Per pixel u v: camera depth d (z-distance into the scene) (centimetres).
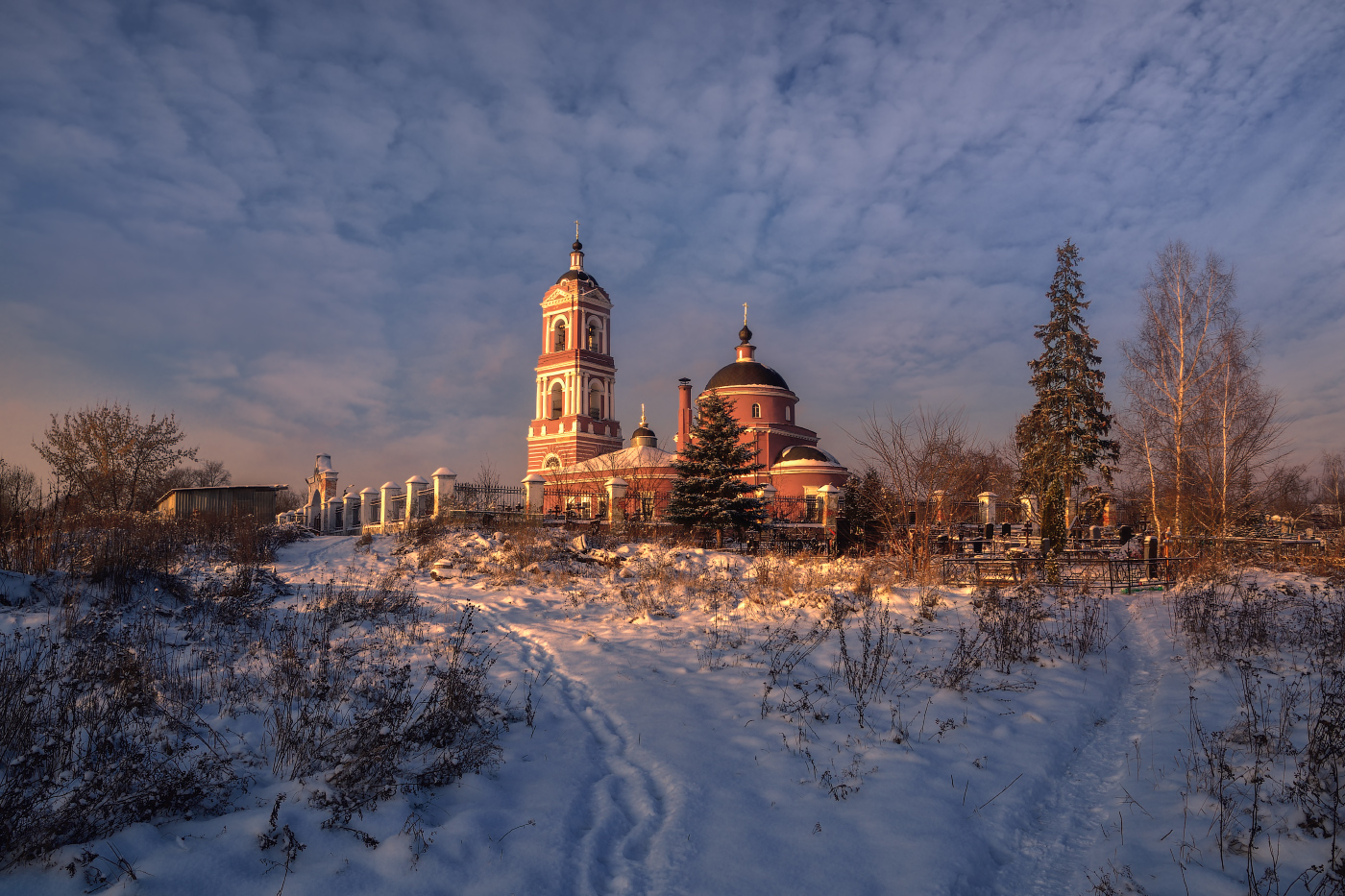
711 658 981
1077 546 2353
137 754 514
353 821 490
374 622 1178
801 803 557
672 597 1490
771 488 3366
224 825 477
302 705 704
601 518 2931
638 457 4056
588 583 1716
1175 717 745
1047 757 663
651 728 708
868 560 1905
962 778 609
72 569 1100
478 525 2506
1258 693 776
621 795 576
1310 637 991
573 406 5394
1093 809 582
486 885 429
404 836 469
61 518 1234
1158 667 974
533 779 588
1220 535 2362
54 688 675
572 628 1211
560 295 5541
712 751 652
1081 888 468
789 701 788
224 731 651
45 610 949
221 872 423
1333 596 1312
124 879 404
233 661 867
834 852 487
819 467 4434
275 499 3709
